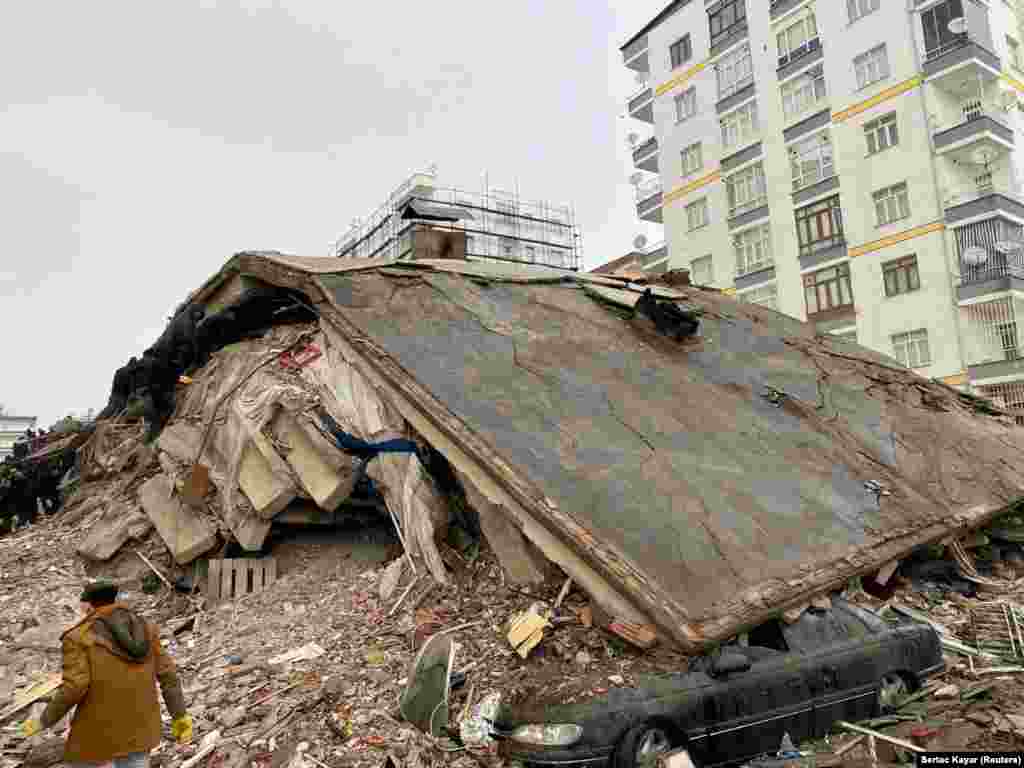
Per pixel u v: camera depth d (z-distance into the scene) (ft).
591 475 21.85
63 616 25.70
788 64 93.61
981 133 74.43
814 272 89.86
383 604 23.76
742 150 99.60
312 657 20.75
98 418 45.68
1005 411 52.70
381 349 25.99
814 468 29.58
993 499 35.04
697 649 15.69
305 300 31.63
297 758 15.38
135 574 29.81
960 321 75.46
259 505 27.61
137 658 12.76
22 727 18.06
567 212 138.72
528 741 13.80
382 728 16.53
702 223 106.63
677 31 111.45
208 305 37.04
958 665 20.42
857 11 85.92
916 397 47.11
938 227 77.36
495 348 29.30
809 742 15.97
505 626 19.86
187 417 33.14
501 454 21.21
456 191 125.29
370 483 28.27
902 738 15.64
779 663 16.35
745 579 19.02
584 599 19.81
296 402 28.53
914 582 29.04
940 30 78.95
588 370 30.30
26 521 42.11
